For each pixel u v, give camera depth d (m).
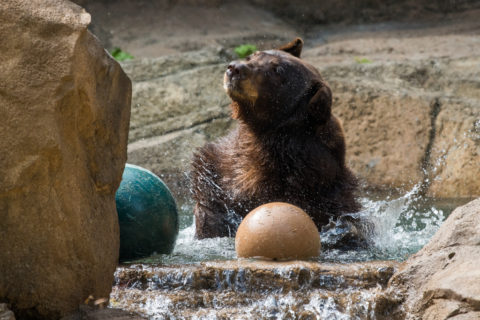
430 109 21.08
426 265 8.30
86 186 7.41
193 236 13.63
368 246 12.27
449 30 30.14
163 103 22.75
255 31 31.48
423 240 12.91
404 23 32.66
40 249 6.89
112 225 8.02
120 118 7.84
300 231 9.94
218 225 13.16
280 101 12.77
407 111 21.17
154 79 23.80
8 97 6.44
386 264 9.19
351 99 21.84
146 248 10.91
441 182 19.36
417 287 8.20
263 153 12.85
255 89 12.61
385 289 8.64
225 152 13.55
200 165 13.57
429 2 33.88
